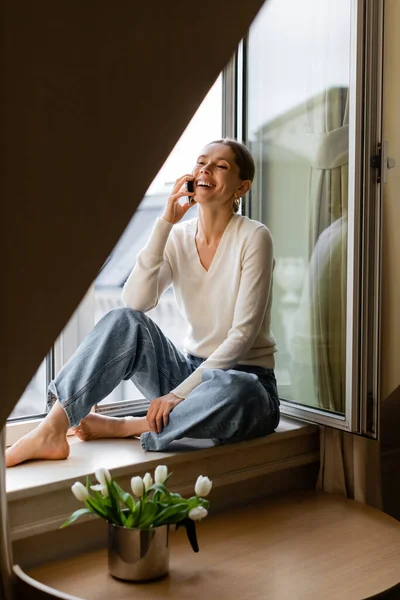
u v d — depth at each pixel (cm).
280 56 221
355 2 189
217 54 123
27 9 108
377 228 194
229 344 186
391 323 233
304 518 187
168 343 198
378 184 193
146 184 121
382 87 191
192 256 201
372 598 143
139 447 185
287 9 218
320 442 211
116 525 148
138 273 192
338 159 204
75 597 134
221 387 179
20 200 112
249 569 155
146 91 118
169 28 118
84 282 120
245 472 194
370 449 204
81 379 174
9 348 119
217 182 192
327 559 161
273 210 228
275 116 225
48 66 110
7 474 161
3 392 122
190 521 151
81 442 190
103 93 115
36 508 155
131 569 147
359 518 188
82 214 117
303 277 218
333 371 208
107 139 116
